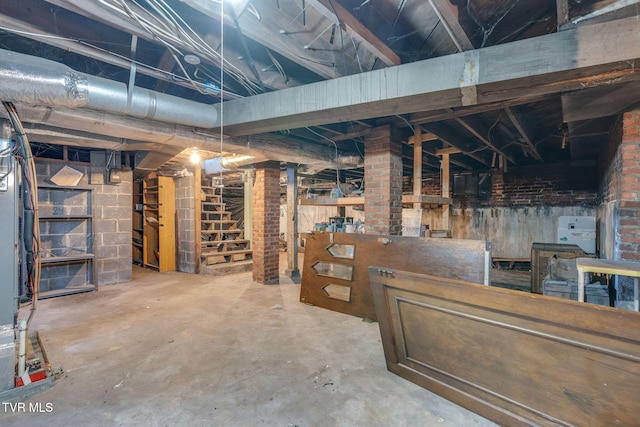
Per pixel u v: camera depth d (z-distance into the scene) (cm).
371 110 235
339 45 215
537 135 451
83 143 336
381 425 176
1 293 201
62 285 458
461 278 274
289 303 399
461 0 170
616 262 219
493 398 178
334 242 378
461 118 326
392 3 175
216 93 268
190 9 190
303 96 242
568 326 145
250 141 346
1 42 225
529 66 172
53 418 180
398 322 218
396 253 323
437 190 738
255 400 197
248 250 654
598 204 481
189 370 232
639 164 253
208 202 701
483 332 176
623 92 211
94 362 243
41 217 429
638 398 133
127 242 526
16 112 212
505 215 646
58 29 189
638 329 127
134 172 588
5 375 200
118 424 175
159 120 257
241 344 277
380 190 353
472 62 186
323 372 231
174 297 426
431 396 203
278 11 173
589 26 158
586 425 148
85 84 205
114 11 162
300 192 1017
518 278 542
